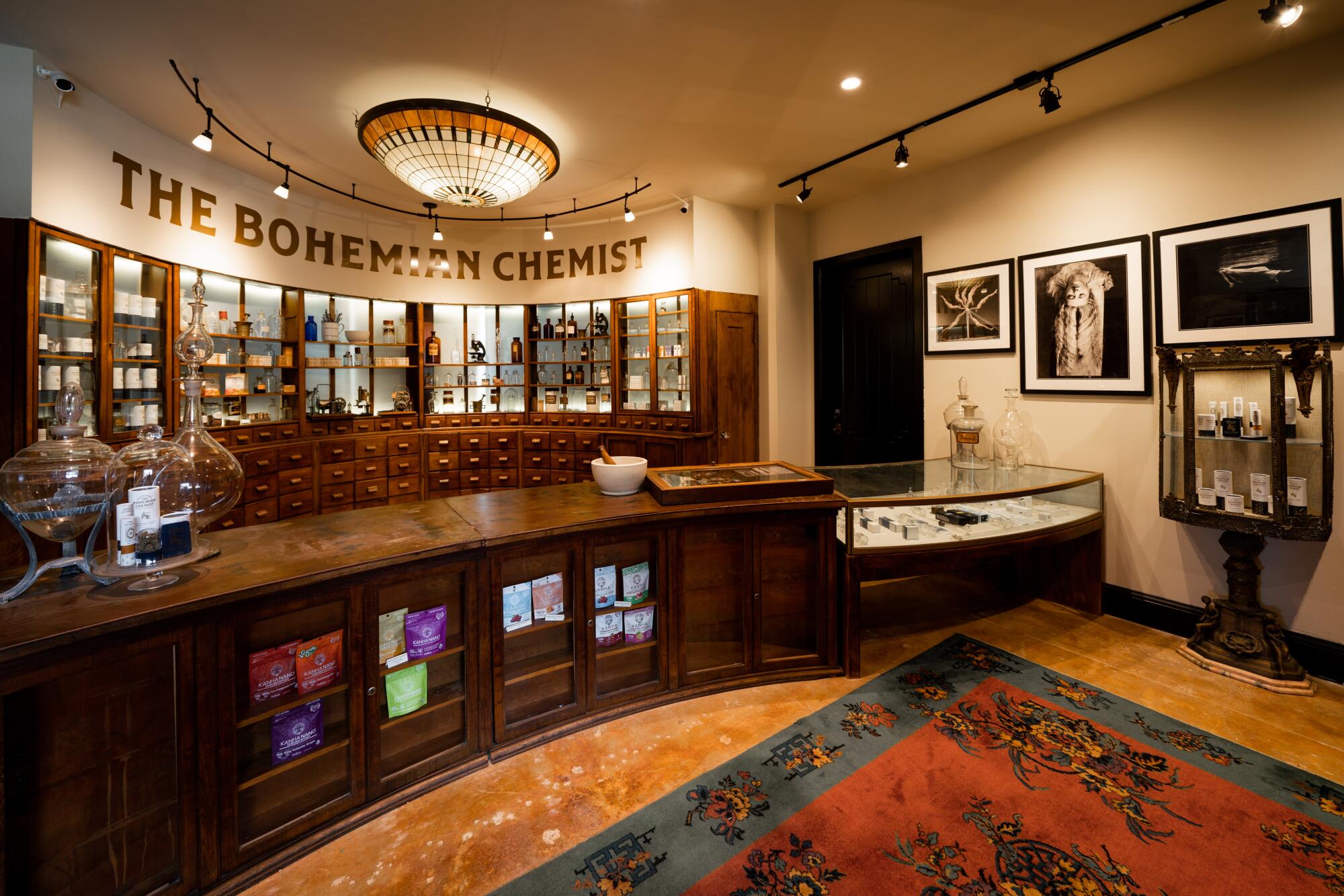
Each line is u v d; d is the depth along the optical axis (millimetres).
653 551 2387
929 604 3510
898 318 4523
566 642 2270
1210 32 2500
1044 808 1732
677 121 3387
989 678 2557
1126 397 3178
